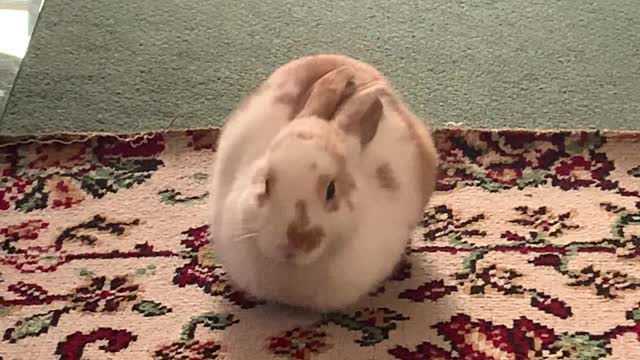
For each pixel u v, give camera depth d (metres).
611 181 1.17
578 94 1.32
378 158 0.97
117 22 1.45
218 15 1.46
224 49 1.39
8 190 1.15
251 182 0.94
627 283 1.04
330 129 0.93
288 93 1.00
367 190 0.96
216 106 1.30
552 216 1.12
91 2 1.49
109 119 1.27
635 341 0.98
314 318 1.00
